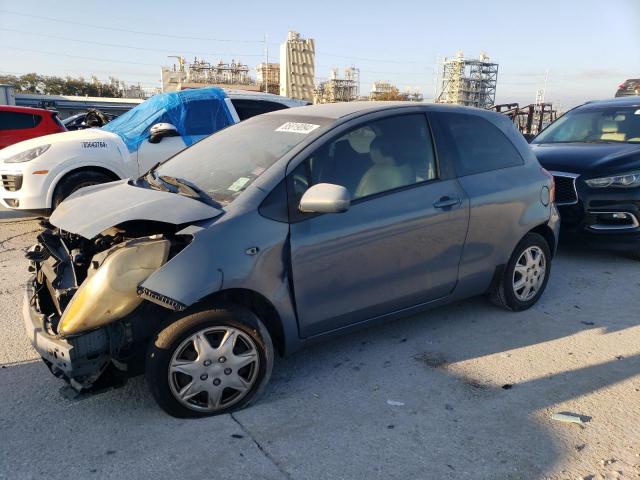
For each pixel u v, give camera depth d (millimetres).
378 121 3721
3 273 5617
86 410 3131
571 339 4141
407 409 3176
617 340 4129
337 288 3395
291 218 3195
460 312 4645
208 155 3916
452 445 2840
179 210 3016
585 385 3463
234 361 3041
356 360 3785
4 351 3877
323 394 3336
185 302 2787
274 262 3109
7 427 2967
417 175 3789
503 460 2723
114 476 2580
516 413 3139
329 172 3408
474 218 3994
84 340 2773
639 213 5875
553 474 2619
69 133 7898
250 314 3064
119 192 3465
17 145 7383
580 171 6129
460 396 3324
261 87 83938
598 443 2863
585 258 6402
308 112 3953
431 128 3961
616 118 7184
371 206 3488
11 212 8930
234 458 2715
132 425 2980
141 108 8414
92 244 3348
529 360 3797
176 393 2941
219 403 3064
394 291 3688
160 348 2863
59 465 2658
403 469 2648
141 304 2834
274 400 3260
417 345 4023
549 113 18719
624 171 5902
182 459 2703
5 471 2611
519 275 4562
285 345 3303
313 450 2785
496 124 4453
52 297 3303
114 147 7371
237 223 3031
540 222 4500
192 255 2875
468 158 4113
